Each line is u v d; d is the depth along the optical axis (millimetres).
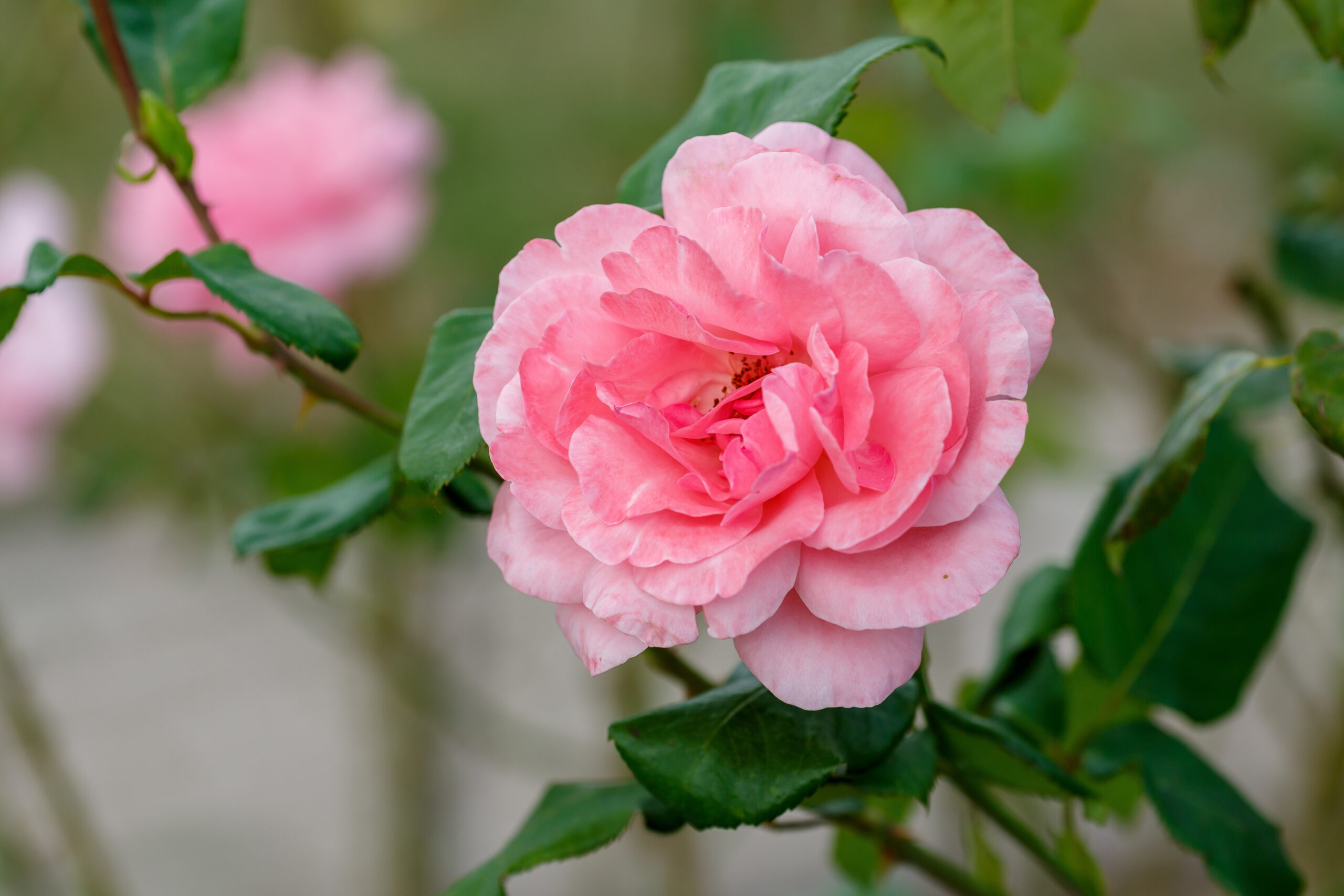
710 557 782
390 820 1851
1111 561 849
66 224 1361
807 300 782
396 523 1434
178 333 1383
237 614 3689
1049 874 875
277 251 1292
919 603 779
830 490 790
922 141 1479
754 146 792
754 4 1550
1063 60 863
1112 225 1715
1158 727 905
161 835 3072
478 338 827
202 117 1351
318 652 3723
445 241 1848
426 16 1854
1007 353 780
